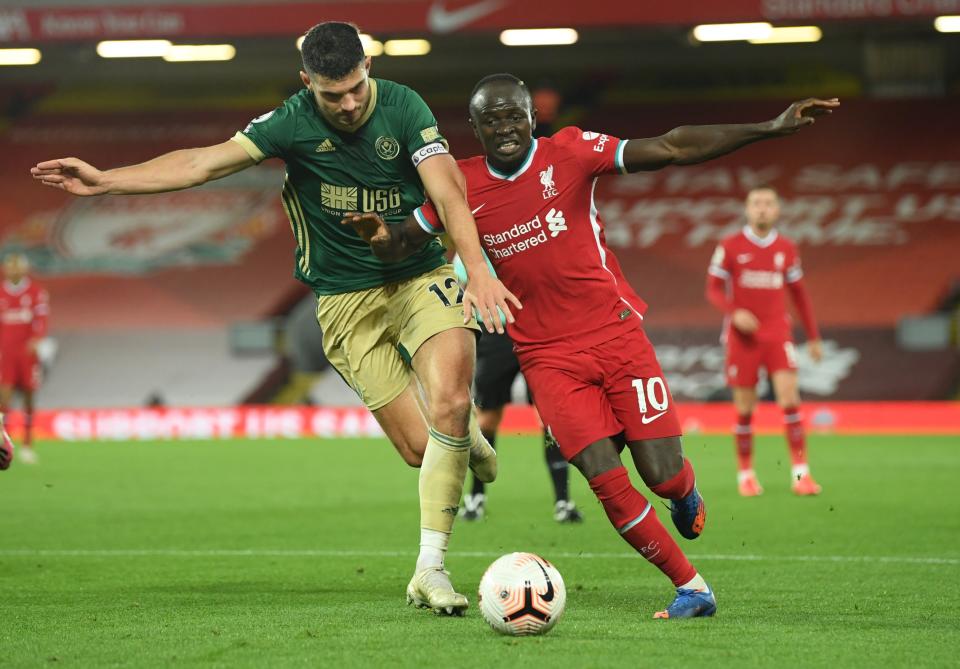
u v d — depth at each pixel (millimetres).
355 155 18781
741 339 38750
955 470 47125
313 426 75312
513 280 18406
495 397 32281
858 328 80125
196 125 98875
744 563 24219
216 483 45000
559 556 25547
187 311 88438
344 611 18453
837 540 27844
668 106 95938
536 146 18297
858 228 87375
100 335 86875
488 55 95375
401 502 38156
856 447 59625
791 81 96500
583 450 17766
